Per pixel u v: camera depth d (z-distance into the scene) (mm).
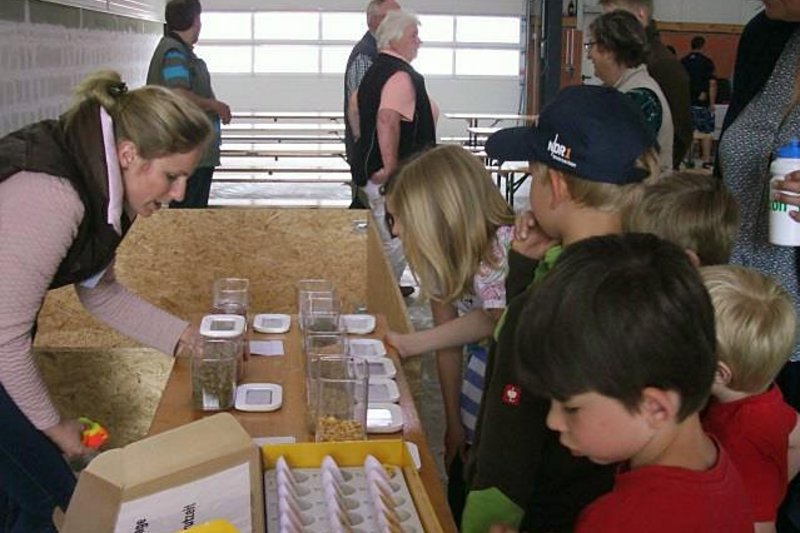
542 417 1432
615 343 959
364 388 1700
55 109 5504
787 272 2312
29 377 1938
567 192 1539
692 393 993
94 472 1367
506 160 1646
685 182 1849
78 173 1907
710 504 1029
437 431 3643
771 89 2375
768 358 1551
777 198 2123
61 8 5625
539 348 1007
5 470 2008
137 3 8133
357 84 5492
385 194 2367
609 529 1049
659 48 3977
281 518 1225
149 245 3992
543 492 1555
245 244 4031
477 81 14016
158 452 1417
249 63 13750
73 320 3818
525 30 13727
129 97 1965
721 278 1588
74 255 1988
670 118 3600
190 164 2025
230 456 1416
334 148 11617
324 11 13656
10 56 4598
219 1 13547
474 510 1468
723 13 14500
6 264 1854
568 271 1017
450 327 2246
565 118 1534
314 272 4051
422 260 2152
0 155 1876
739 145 2402
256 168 10219
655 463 1059
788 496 2119
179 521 1277
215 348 1962
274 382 2061
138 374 3021
